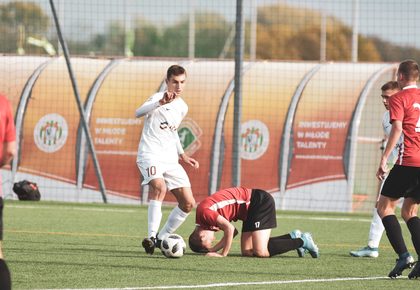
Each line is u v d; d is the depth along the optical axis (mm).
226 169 54188
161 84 56312
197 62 57531
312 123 54312
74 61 58438
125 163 55344
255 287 20938
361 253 28094
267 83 55844
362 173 58438
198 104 55281
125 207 49781
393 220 22500
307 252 29031
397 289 20969
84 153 55781
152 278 22156
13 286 20641
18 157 56250
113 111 56062
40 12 125125
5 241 30922
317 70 56625
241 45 43438
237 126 43656
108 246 30078
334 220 44062
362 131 58531
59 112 56469
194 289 20438
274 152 54281
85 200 55406
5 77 57344
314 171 53812
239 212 27078
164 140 28031
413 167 22281
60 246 29688
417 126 22375
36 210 45438
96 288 20438
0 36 124938
